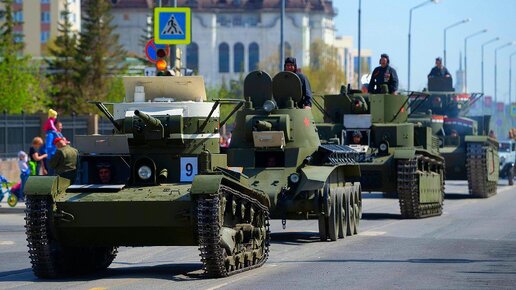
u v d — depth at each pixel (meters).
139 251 47.81
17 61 162.50
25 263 43.84
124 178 38.78
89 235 37.84
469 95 96.25
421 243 50.06
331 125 71.31
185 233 37.44
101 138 38.72
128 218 37.06
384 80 73.19
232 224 38.56
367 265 41.22
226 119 40.94
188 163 39.59
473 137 90.31
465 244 49.47
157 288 34.62
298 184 50.22
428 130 73.19
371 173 69.38
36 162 74.62
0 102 158.38
